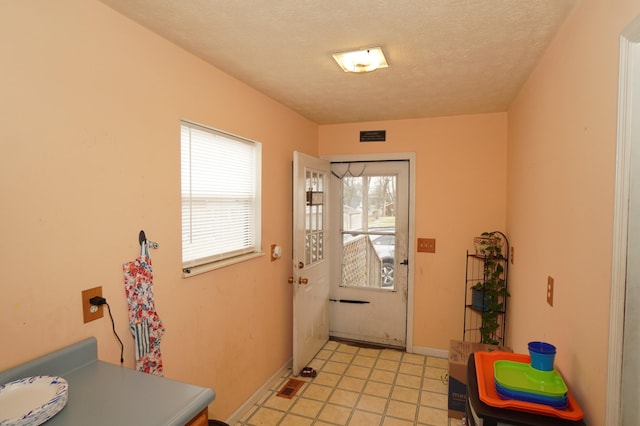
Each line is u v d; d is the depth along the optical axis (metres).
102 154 1.48
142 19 1.60
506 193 3.19
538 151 2.04
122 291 1.58
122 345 1.58
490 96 2.73
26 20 1.21
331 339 3.86
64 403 1.08
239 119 2.39
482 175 3.28
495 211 3.25
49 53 1.28
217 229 2.29
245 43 1.84
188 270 2.00
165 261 1.82
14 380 1.17
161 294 1.79
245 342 2.53
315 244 3.46
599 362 1.19
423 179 3.46
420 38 1.78
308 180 3.27
